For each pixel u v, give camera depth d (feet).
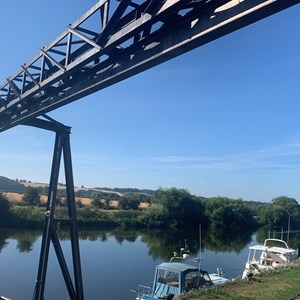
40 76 26.30
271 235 218.79
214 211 258.37
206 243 164.66
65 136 34.22
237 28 15.57
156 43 18.90
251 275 45.21
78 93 25.20
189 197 252.42
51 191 32.86
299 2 13.55
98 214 213.66
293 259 71.00
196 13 16.49
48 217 32.24
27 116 32.24
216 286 39.86
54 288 73.20
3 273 83.71
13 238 135.23
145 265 101.35
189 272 41.63
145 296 42.45
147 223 225.76
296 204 300.61
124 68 20.97
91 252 117.60
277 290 39.81
